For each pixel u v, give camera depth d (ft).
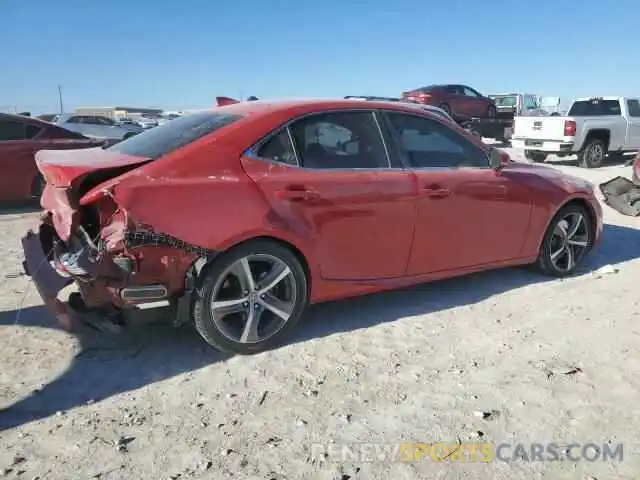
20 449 8.87
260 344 12.10
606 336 13.19
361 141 13.39
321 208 12.32
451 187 14.26
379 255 13.39
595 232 18.24
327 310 14.69
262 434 9.34
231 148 11.65
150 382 11.00
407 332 13.33
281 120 12.34
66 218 11.21
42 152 12.79
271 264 12.02
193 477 8.28
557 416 9.89
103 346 12.51
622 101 53.57
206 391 10.67
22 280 17.17
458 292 16.19
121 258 10.37
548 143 52.37
